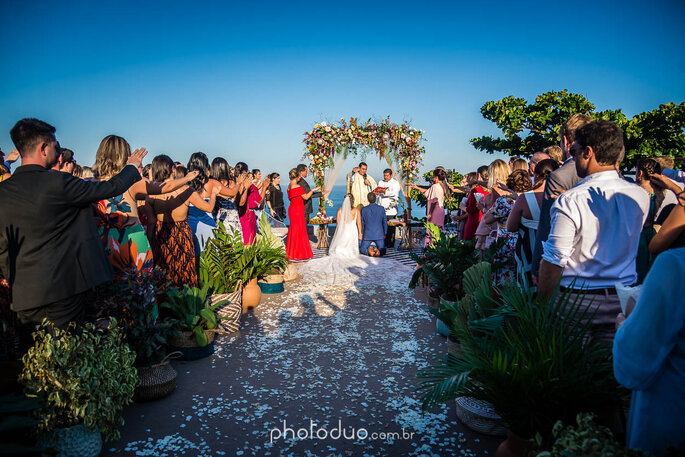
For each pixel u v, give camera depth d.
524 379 2.03
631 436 1.61
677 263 1.39
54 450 2.00
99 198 2.80
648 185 3.81
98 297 3.25
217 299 4.59
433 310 3.64
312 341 4.46
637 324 1.45
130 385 2.60
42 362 2.32
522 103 15.12
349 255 9.36
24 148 2.67
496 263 4.16
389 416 3.03
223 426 2.89
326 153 11.73
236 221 6.38
